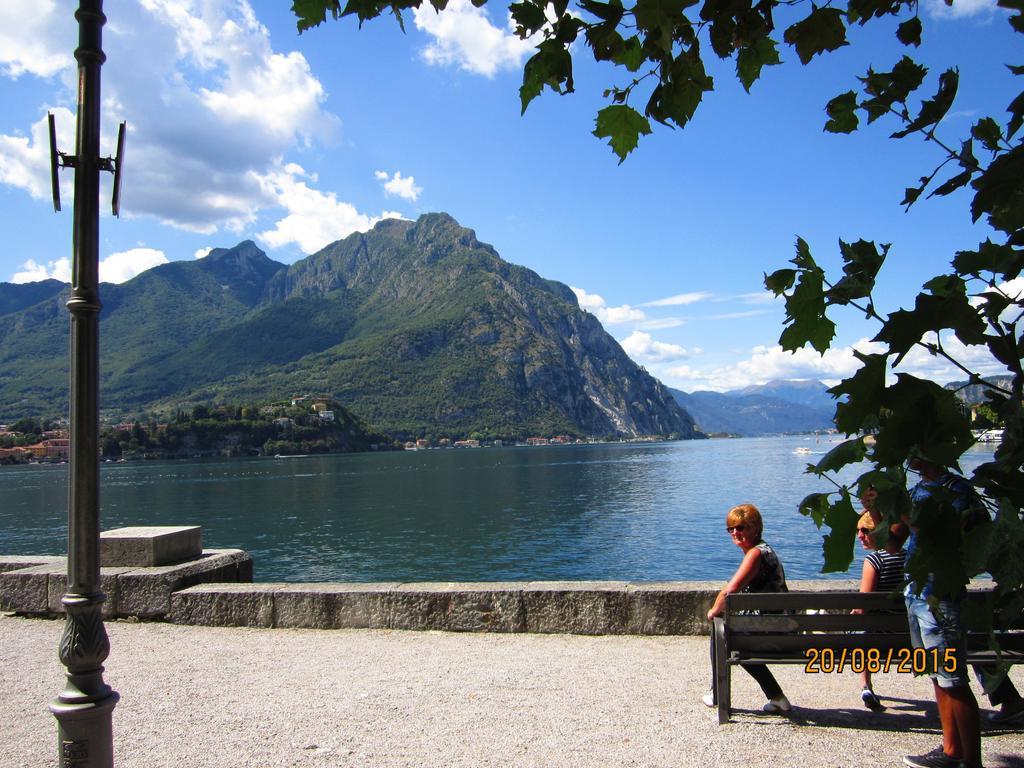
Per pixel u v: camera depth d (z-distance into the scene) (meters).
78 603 3.46
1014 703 5.18
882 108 1.66
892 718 5.40
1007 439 1.36
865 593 5.25
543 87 2.03
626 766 4.66
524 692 6.27
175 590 9.17
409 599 8.63
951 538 1.38
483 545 47.16
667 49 1.84
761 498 72.25
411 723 5.54
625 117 2.05
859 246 1.57
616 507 67.88
